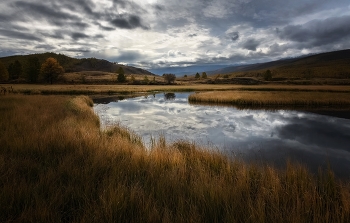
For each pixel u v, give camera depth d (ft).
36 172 13.83
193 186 12.43
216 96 96.68
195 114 59.26
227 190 11.80
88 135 23.53
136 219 9.20
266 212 10.39
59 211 9.59
